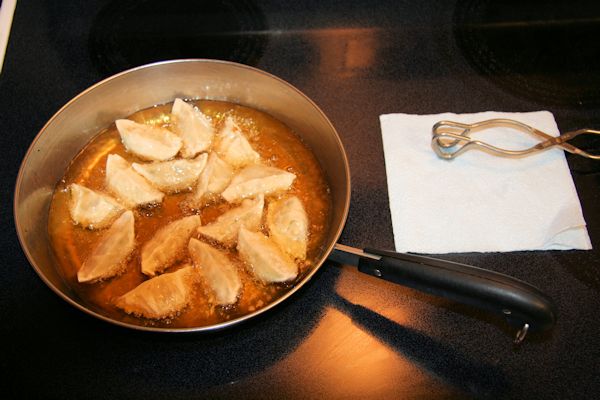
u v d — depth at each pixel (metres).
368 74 0.71
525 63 0.72
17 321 0.54
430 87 0.70
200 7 0.75
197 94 0.63
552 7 0.77
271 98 0.62
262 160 0.60
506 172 0.63
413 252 0.59
